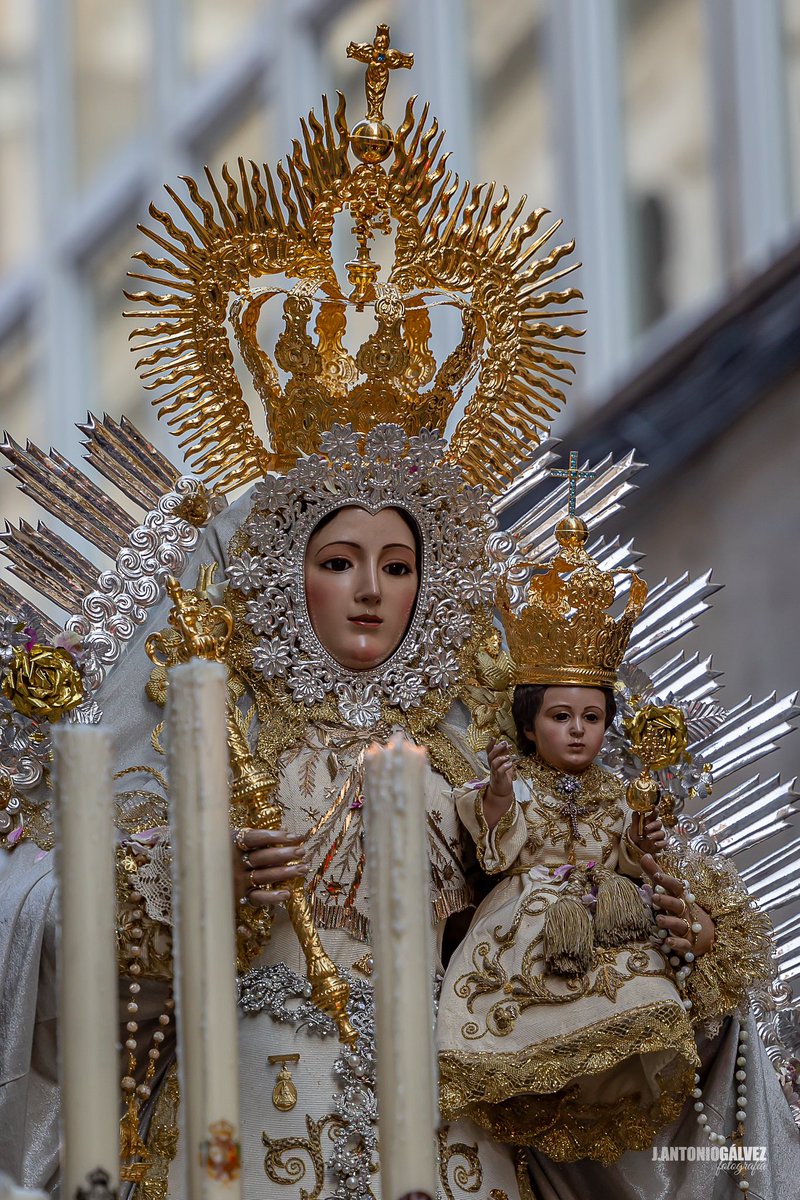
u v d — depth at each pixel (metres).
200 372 7.46
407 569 7.35
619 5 13.52
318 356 7.49
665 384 12.35
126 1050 6.89
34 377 16.31
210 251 7.39
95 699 7.15
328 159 7.46
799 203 12.59
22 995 6.66
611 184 13.35
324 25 15.01
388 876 4.73
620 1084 6.86
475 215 7.97
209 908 4.70
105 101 16.47
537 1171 7.12
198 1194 4.56
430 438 7.35
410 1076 4.63
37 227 16.56
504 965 6.70
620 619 7.15
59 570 7.37
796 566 11.66
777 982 7.76
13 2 17.14
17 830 7.00
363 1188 6.48
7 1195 4.98
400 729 7.21
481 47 14.22
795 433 11.85
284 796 6.97
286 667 7.16
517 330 7.70
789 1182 7.13
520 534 7.99
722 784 11.05
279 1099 6.57
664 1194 7.10
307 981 6.76
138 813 6.92
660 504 12.21
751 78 12.77
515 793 6.97
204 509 7.41
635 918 6.74
